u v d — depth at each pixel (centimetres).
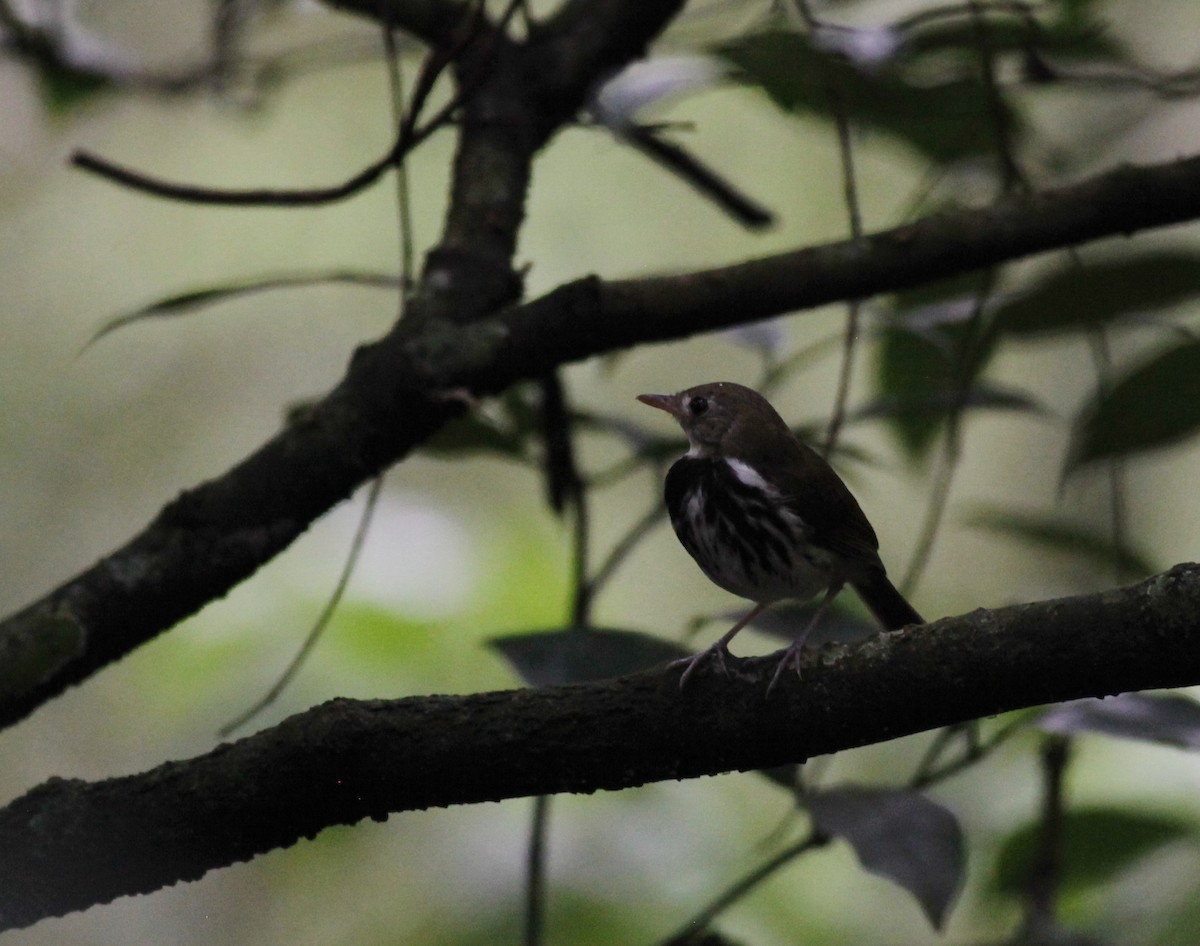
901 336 1037
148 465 1612
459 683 1267
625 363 1669
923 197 935
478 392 810
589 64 923
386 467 804
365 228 1641
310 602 1295
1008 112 940
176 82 1118
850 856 1205
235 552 777
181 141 1647
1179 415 859
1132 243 1255
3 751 1473
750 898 1159
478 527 1407
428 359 798
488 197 881
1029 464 1678
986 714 606
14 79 1617
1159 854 977
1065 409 1681
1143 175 798
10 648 743
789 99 840
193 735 1264
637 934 1123
